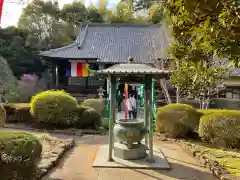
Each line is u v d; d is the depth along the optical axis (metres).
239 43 1.78
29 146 3.24
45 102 7.75
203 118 6.21
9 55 22.70
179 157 5.10
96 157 4.84
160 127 7.12
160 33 21.28
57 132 7.50
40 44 26.22
